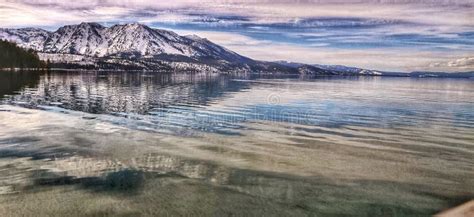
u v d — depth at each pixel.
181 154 21.19
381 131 29.75
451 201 14.85
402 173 18.20
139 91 71.88
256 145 23.69
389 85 144.50
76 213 13.39
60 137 25.39
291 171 18.25
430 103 56.78
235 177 17.27
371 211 13.91
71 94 60.97
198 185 16.20
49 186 15.84
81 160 19.72
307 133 28.23
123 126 30.19
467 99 67.12
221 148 22.73
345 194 15.44
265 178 17.20
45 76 141.62
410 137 27.33
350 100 59.09
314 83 140.38
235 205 14.23
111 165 18.92
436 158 21.08
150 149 22.27
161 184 16.27
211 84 109.25
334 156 21.17
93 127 29.48
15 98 51.47
